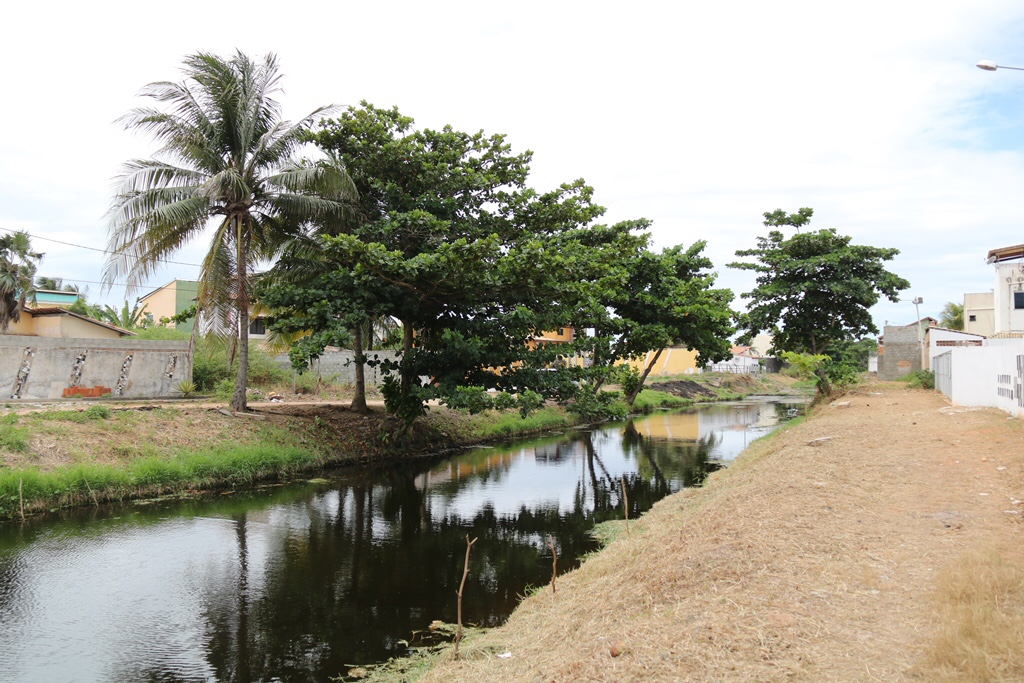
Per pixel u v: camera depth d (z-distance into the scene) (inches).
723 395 2252.7
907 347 1705.2
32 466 544.7
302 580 402.6
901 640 187.2
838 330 1218.6
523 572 418.0
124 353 924.0
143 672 284.0
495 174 803.4
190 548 460.8
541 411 1282.0
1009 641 172.9
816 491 361.4
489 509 596.7
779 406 1872.5
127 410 706.2
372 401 1120.2
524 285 731.4
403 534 510.6
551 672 202.2
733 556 262.4
